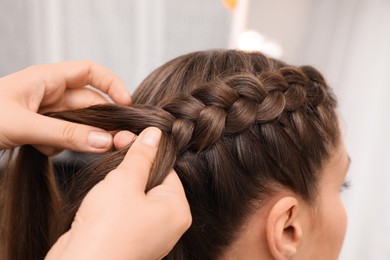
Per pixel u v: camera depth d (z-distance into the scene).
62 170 0.65
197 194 0.48
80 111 0.52
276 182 0.49
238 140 0.47
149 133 0.44
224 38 1.14
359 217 1.25
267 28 1.26
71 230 0.36
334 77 1.23
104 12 1.02
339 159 0.57
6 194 0.61
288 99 0.50
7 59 1.01
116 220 0.34
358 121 1.21
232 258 0.52
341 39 1.21
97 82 0.63
